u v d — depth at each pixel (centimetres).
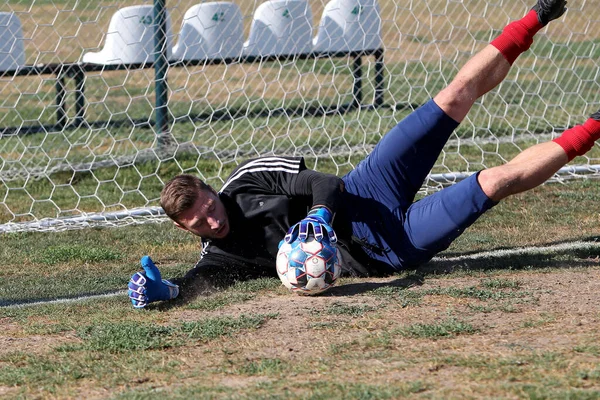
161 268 1934
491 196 1530
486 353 1162
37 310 1559
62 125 3894
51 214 2542
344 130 3531
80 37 5366
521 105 4003
